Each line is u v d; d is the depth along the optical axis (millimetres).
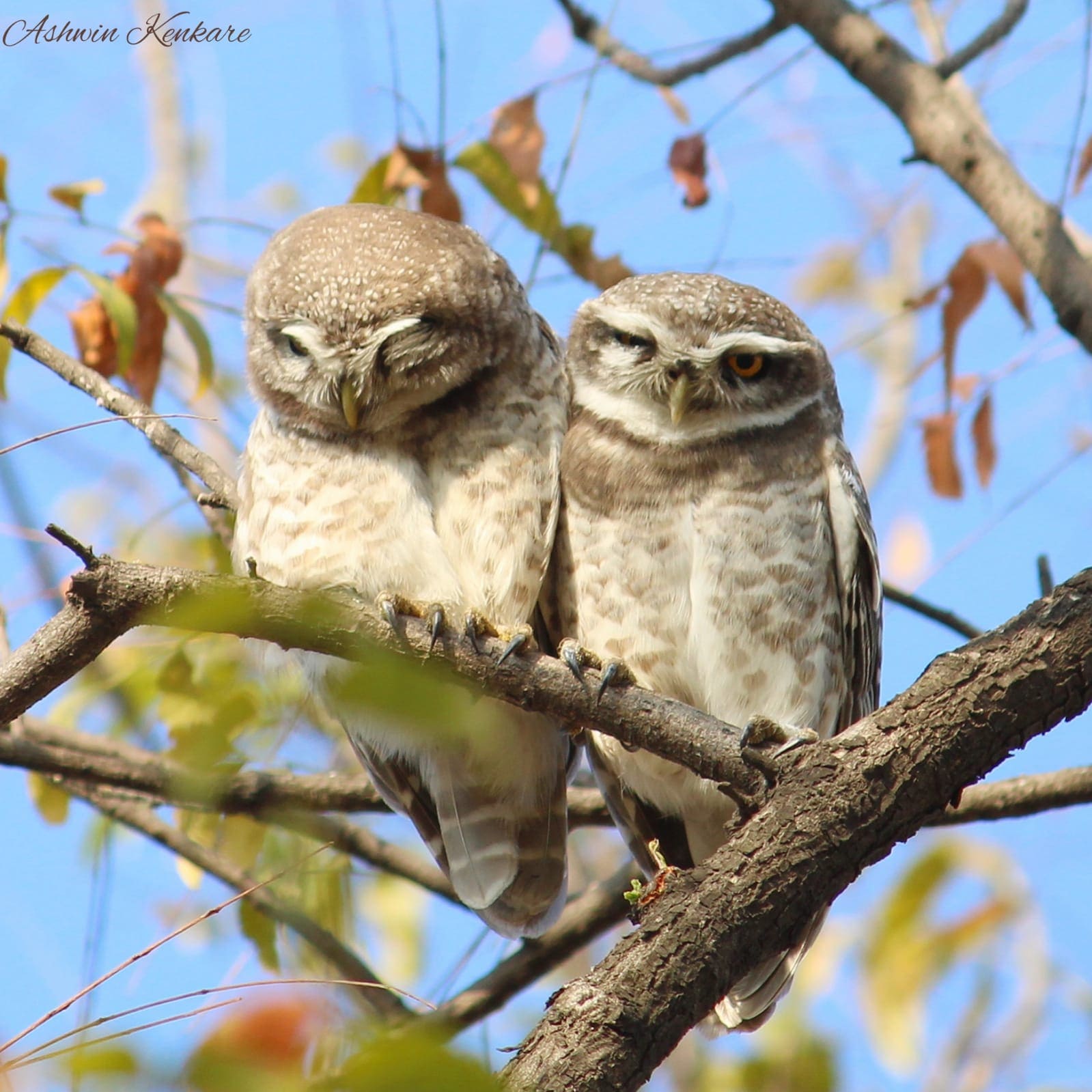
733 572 8625
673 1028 5680
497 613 8555
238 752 8852
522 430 8727
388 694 4156
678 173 9766
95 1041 3254
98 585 5867
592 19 10219
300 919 8727
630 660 8695
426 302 8523
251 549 8836
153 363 9078
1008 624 5945
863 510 9023
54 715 9992
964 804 8625
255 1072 3158
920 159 9227
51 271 8711
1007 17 9406
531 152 9445
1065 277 8617
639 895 6316
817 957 10719
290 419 8828
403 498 8547
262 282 9070
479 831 9273
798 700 8703
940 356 9641
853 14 9484
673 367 8828
